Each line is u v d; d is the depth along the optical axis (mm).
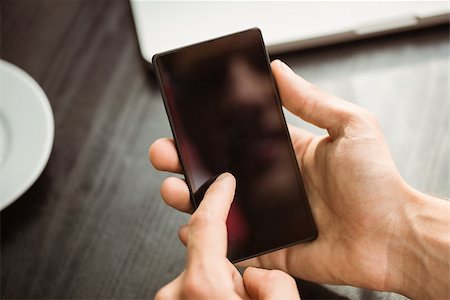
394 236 635
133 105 791
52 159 765
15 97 737
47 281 707
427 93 767
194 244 559
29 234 728
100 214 734
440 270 604
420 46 792
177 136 641
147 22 779
